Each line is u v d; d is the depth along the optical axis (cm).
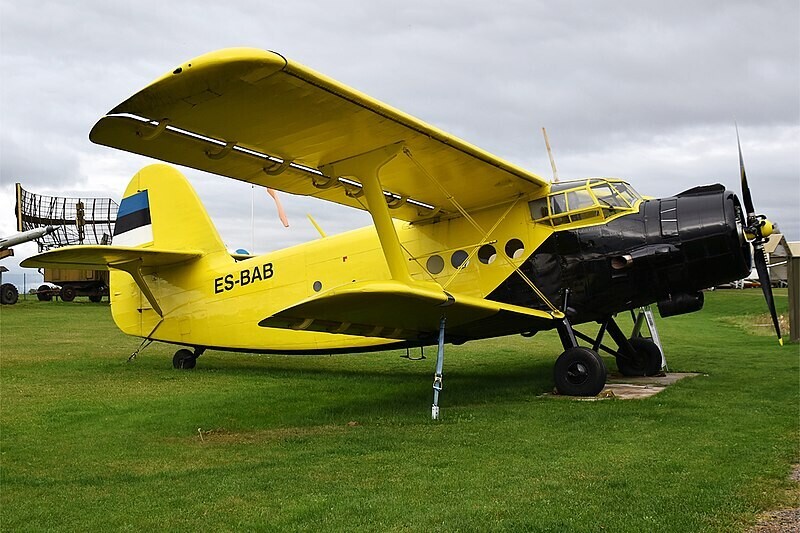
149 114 609
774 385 887
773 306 907
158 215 1244
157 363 1220
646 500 403
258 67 546
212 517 396
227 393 892
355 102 643
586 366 818
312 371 1153
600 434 594
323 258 1082
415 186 902
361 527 372
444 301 712
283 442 600
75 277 3303
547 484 441
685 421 644
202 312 1185
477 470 484
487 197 947
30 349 1388
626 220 878
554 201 912
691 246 839
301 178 852
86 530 382
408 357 1290
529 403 779
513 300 930
